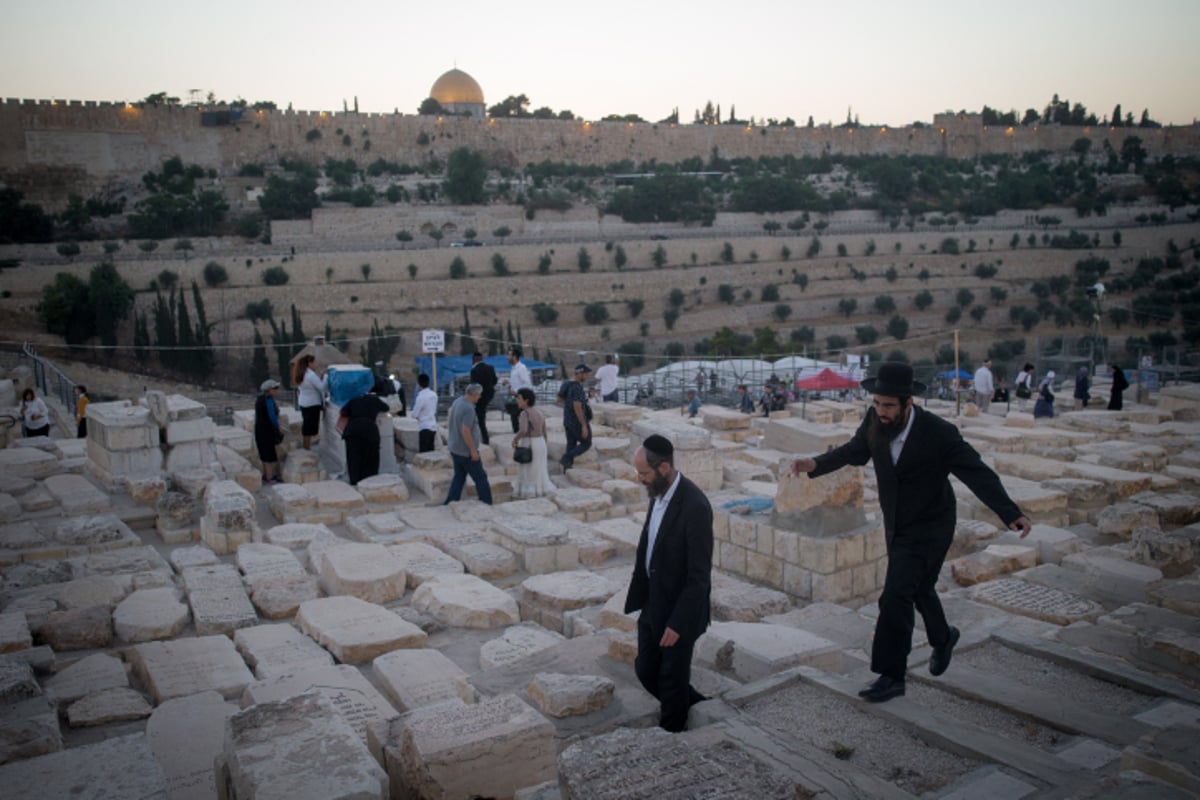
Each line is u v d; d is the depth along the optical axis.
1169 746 4.00
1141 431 17.06
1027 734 4.74
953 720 4.66
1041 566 8.82
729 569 9.15
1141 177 128.88
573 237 99.25
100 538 10.63
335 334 78.38
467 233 95.38
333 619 7.80
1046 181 116.50
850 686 5.09
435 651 7.11
